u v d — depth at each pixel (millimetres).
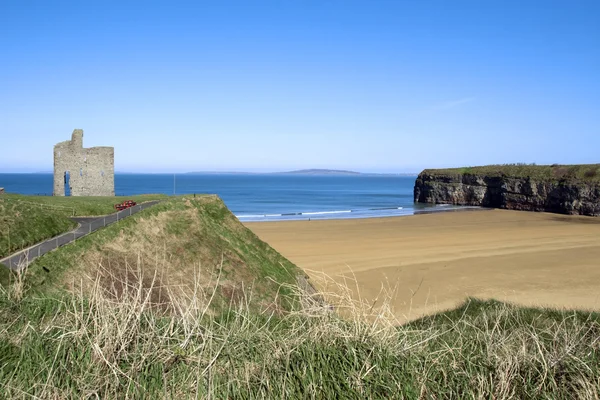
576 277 29234
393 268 31578
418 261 34219
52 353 5602
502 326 11609
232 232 23625
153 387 5238
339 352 5762
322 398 5254
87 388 4988
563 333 7832
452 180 110062
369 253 37688
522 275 29734
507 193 95375
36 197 33500
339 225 59031
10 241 16531
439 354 6445
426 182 116000
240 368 5684
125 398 4953
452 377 5816
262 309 16344
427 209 92875
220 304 15953
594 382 5621
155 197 41656
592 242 44906
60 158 46156
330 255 36781
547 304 22281
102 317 6062
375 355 5797
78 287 13734
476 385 5727
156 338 6074
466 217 72938
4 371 5254
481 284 27219
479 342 7395
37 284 12906
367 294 24453
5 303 7211
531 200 90562
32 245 17500
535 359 6203
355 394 5199
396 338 6344
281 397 5105
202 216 22859
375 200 123125
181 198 23797
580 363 6043
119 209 31953
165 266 17688
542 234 51000
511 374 5809
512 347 6898
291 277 19969
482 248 40531
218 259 20062
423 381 5543
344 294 7582
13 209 19531
